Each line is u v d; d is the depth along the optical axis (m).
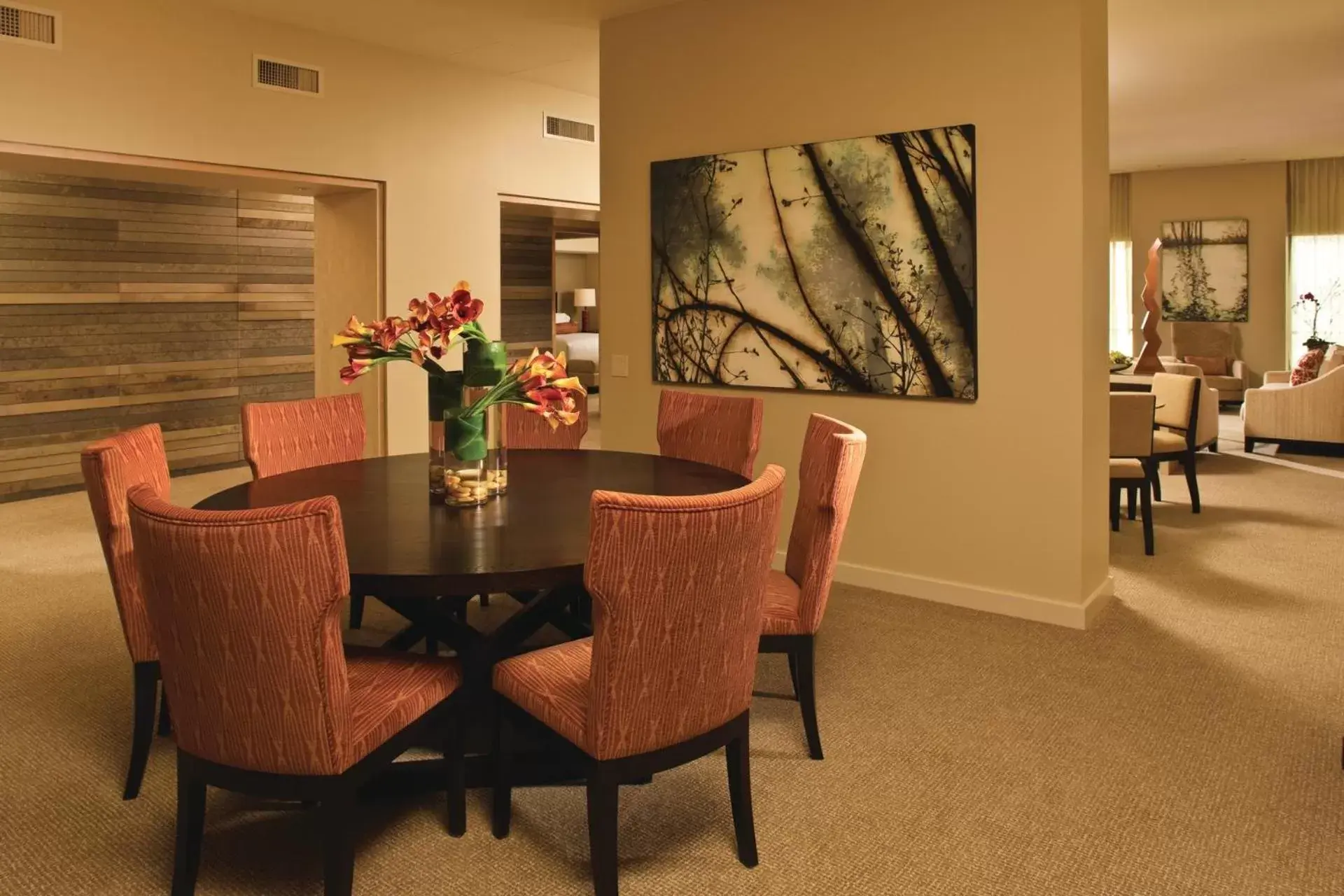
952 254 3.98
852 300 4.25
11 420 6.31
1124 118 8.28
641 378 4.99
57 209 6.43
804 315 4.39
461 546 2.30
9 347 6.27
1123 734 2.88
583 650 2.30
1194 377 5.87
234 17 4.91
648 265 4.91
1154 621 3.92
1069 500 3.82
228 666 1.84
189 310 7.23
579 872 2.19
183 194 7.12
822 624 3.88
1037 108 3.76
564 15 4.93
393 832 2.36
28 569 4.75
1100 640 3.70
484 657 2.38
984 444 4.01
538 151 6.48
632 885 2.13
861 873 2.18
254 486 3.00
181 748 1.98
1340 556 4.91
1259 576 4.57
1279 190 11.00
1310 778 2.60
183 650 1.87
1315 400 7.96
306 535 1.76
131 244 6.84
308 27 5.18
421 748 2.73
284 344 7.90
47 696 3.19
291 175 5.21
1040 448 3.87
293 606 1.78
